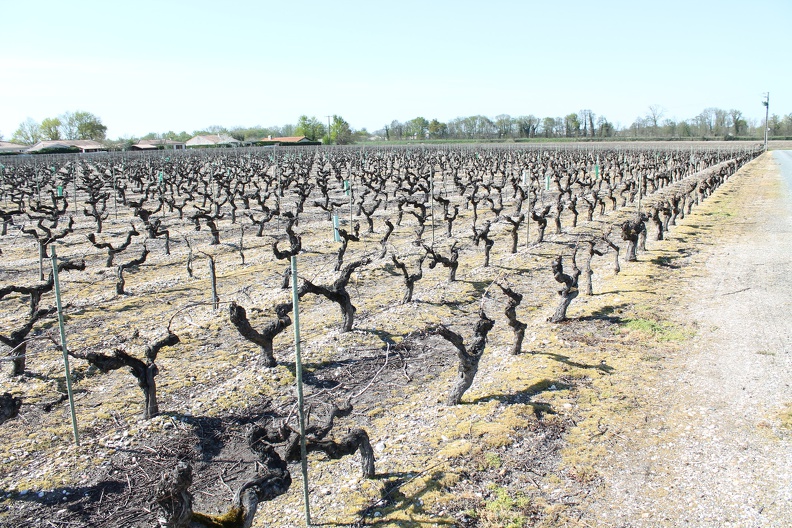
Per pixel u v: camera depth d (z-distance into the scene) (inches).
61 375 578.2
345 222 1478.8
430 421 469.4
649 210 1553.9
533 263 1014.4
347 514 356.5
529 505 359.3
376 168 2760.8
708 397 492.1
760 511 346.6
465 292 837.2
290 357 614.5
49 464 428.1
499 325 701.9
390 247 1160.2
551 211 1619.1
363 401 516.4
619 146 5295.3
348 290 863.7
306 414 384.2
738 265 944.9
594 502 361.1
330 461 420.8
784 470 385.7
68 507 380.8
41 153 4869.6
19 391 542.6
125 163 3198.8
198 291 871.1
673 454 410.0
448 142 6501.0
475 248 1146.0
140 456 437.7
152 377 490.3
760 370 539.8
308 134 7480.3
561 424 453.7
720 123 6889.8
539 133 7342.5
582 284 865.5
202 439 464.1
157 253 1125.1
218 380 571.2
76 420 468.4
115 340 669.9
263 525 352.8
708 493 366.0
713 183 1879.9
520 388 515.2
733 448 414.6
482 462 403.9
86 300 823.1
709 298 767.7
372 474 394.3
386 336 669.3
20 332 567.5
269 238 1266.0
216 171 2687.0
